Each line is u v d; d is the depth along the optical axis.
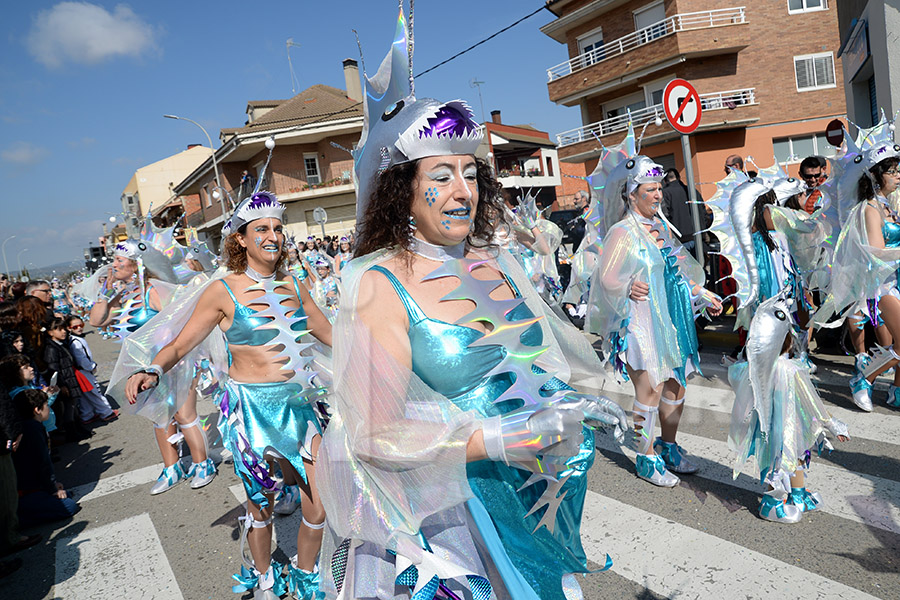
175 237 6.10
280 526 4.13
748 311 3.98
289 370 3.02
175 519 4.59
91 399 8.29
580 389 3.68
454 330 1.53
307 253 11.71
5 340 6.10
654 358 3.81
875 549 2.94
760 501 3.55
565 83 24.72
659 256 3.86
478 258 1.76
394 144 1.61
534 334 1.74
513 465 1.50
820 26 22.53
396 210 1.61
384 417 1.43
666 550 3.16
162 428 4.69
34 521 4.79
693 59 22.36
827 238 5.41
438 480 1.42
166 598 3.48
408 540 1.49
